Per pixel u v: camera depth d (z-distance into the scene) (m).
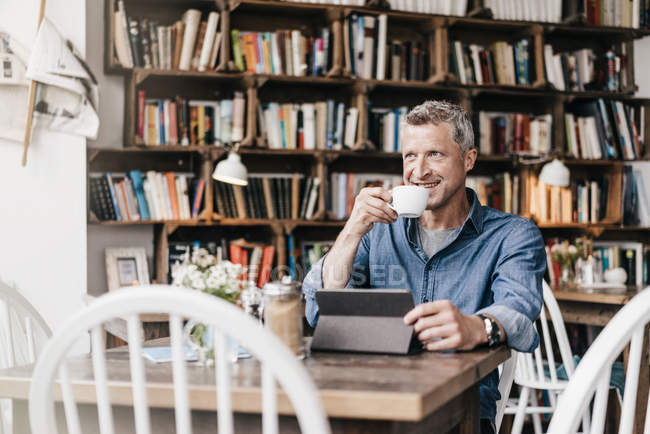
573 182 4.42
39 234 3.27
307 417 0.90
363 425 1.09
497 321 1.47
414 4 4.14
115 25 3.67
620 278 4.03
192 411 1.20
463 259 1.82
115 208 3.66
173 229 3.71
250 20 4.11
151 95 3.92
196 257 1.42
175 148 3.72
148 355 1.40
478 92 4.18
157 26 3.72
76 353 3.20
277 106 3.94
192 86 3.98
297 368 0.91
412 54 4.16
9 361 1.79
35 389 1.07
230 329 0.92
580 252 4.24
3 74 3.21
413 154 1.86
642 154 4.52
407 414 1.01
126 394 1.15
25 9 3.26
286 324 1.32
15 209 3.24
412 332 1.40
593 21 4.46
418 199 1.69
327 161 3.96
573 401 1.07
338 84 4.09
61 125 3.30
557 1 4.38
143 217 3.70
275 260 3.94
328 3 4.01
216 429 1.18
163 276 3.70
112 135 3.83
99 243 3.81
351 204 4.07
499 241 1.80
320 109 4.01
